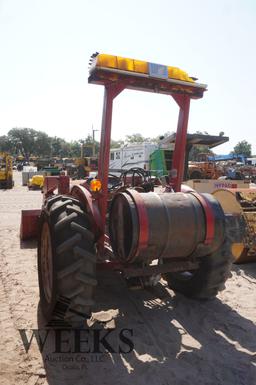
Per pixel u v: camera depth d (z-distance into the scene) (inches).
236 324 138.8
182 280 161.0
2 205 481.7
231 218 194.9
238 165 1243.2
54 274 118.6
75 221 121.7
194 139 507.5
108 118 134.0
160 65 137.0
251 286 182.4
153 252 124.4
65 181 228.4
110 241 136.1
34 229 266.8
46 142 3646.7
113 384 101.0
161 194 130.6
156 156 673.6
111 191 178.2
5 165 820.0
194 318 143.3
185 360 114.0
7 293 163.5
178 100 148.6
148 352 118.0
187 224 125.3
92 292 117.8
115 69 128.5
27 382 101.0
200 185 372.8
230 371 108.9
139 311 148.1
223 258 145.4
